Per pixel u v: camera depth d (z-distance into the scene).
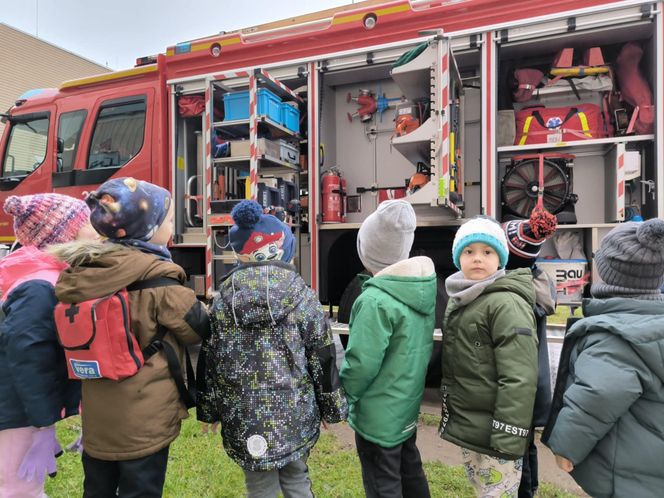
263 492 1.66
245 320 1.58
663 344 1.30
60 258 1.55
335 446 2.81
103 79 4.79
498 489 1.65
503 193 3.55
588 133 3.43
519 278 1.69
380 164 4.22
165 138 4.48
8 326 1.56
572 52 3.47
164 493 2.26
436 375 3.21
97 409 1.53
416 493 1.88
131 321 1.53
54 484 2.35
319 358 1.66
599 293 1.55
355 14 3.68
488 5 3.32
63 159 4.97
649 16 3.00
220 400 1.65
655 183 3.04
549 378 1.81
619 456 1.36
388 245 1.81
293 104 4.10
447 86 3.15
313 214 3.85
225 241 4.02
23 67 15.62
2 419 1.67
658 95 3.02
